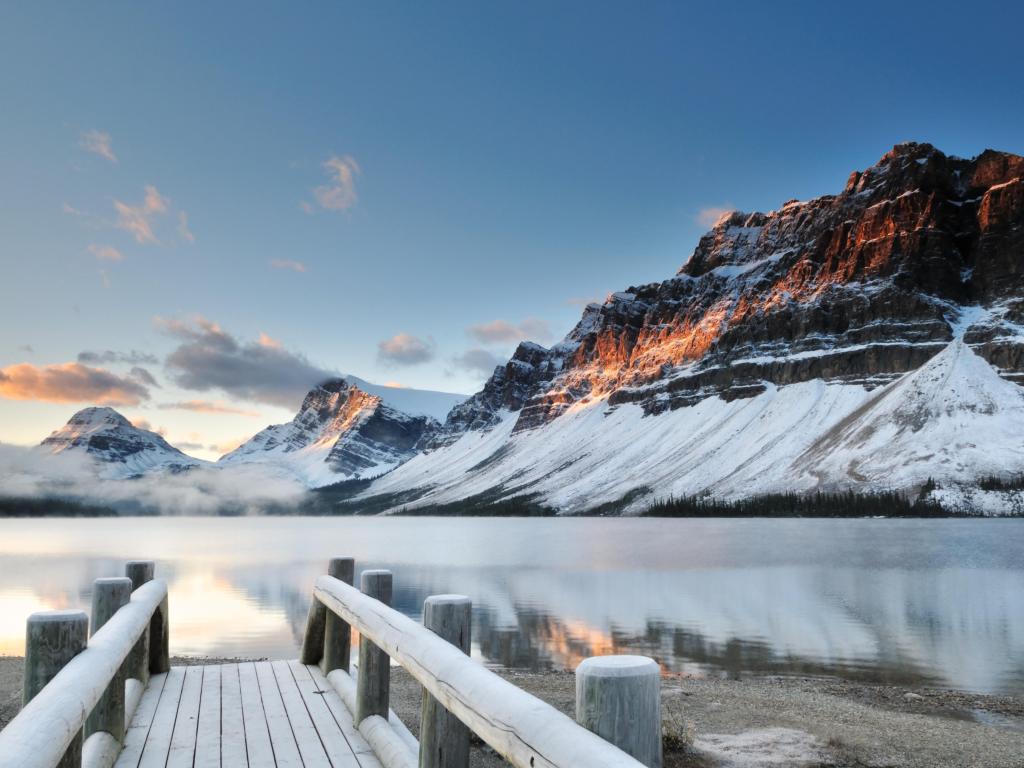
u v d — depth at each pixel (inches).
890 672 932.6
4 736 113.0
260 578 2527.1
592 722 93.0
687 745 475.5
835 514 7386.8
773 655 1059.3
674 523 7514.8
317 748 255.8
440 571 2819.9
